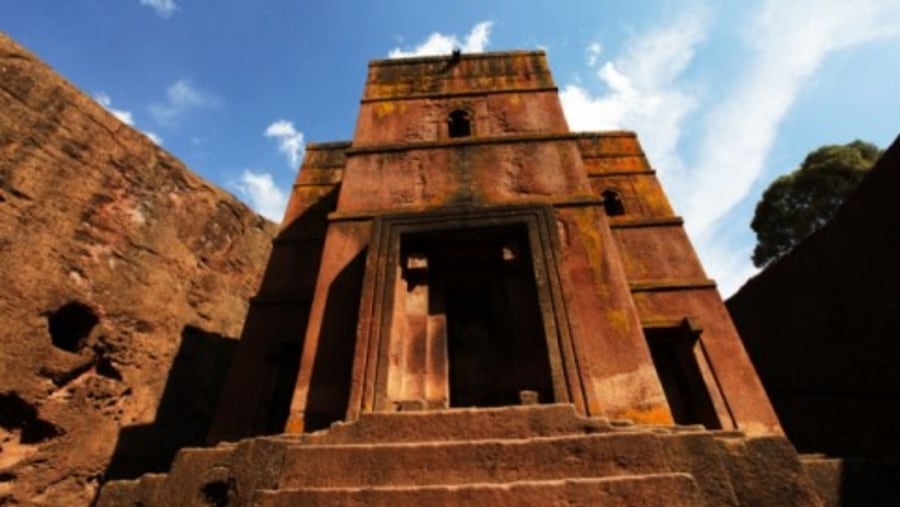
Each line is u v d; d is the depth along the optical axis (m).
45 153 9.72
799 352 12.80
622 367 5.72
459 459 3.73
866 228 10.34
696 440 3.76
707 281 9.66
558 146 8.31
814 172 22.91
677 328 8.95
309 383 6.00
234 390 8.45
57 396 8.93
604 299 6.29
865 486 3.74
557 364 5.35
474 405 6.56
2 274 8.27
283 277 10.12
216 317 13.34
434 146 8.48
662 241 10.63
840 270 11.20
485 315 7.55
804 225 23.45
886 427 9.69
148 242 11.77
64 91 10.54
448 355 7.03
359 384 5.34
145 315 11.15
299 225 11.25
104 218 10.74
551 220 6.64
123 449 9.86
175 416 11.23
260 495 3.50
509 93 9.52
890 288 9.77
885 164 9.77
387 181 7.99
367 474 3.71
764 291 14.44
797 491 3.56
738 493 3.57
